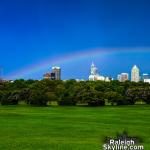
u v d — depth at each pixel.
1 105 172.75
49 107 156.88
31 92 176.12
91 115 110.50
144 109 142.75
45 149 51.41
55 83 197.12
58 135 64.88
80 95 171.62
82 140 58.72
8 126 78.19
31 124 82.25
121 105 174.75
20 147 52.84
